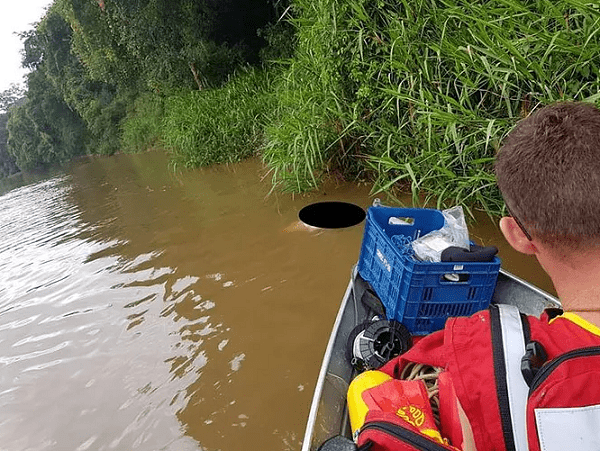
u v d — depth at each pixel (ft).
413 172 10.73
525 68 8.05
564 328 2.36
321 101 15.06
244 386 7.71
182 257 13.42
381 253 6.93
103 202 25.13
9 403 8.64
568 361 2.15
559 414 2.13
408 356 4.26
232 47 42.80
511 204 2.56
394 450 3.14
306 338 8.56
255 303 10.02
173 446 6.86
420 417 3.68
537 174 2.34
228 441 6.73
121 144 60.34
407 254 6.45
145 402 7.87
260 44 44.52
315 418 5.05
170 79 42.75
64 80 72.69
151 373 8.59
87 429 7.58
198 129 25.95
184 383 8.10
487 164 9.88
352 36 12.94
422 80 10.77
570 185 2.21
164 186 24.56
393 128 11.75
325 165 15.38
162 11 38.27
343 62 13.53
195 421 7.23
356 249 11.35
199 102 29.96
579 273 2.31
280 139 15.92
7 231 24.38
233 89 29.53
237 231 14.37
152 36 40.04
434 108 9.43
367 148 14.71
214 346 8.89
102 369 9.06
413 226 7.53
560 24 7.75
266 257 12.02
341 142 14.55
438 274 6.11
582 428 2.08
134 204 22.22
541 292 6.39
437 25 10.23
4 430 7.97
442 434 3.70
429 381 4.69
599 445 2.05
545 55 7.50
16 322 11.96
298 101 16.61
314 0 14.82
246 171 22.39
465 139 9.43
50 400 8.49
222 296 10.63
